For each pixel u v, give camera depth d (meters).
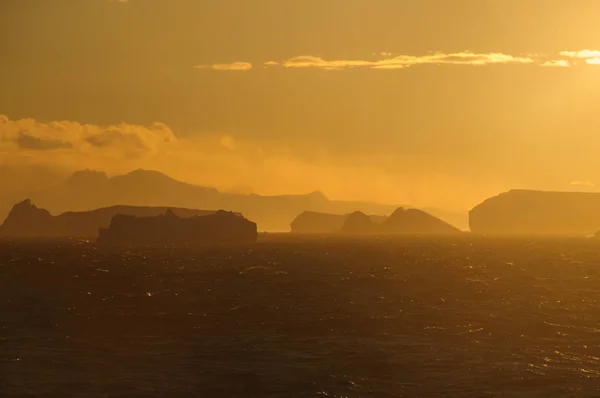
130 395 56.84
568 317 92.94
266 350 72.62
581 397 56.22
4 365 65.94
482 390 58.12
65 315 94.31
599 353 71.12
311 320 90.12
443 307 102.94
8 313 96.25
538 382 60.22
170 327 85.69
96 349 73.12
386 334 81.00
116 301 109.75
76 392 57.56
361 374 63.09
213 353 71.31
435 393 57.41
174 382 60.59
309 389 58.47
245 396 56.84
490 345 74.88
